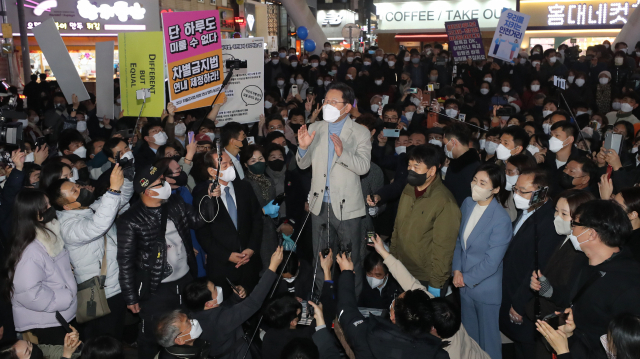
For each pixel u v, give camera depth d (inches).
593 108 439.2
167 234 160.9
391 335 111.2
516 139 201.3
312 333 138.9
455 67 560.7
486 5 919.0
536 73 553.9
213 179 176.4
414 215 163.6
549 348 124.6
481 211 157.8
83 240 149.0
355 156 156.4
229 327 133.0
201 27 269.1
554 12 912.9
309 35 808.9
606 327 111.1
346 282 129.8
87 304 151.9
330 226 168.9
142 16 765.3
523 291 148.9
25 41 681.0
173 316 120.9
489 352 156.7
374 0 967.0
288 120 312.7
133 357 184.7
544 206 152.1
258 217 188.2
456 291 186.5
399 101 383.9
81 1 746.8
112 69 326.6
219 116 288.2
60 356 138.9
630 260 114.4
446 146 199.5
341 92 155.3
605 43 756.6
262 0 1355.8
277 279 165.8
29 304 140.2
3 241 170.6
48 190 149.6
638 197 133.0
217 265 178.5
